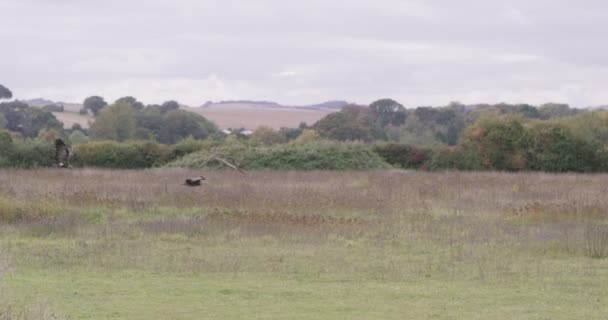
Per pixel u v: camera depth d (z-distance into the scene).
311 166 71.50
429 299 19.44
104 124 142.25
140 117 149.75
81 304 18.53
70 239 28.86
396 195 42.75
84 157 81.06
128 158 81.62
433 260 25.03
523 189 46.81
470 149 78.62
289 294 19.89
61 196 37.75
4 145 77.00
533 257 25.45
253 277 22.17
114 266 23.61
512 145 77.44
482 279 22.02
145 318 17.34
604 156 76.44
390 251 26.69
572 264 24.28
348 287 20.84
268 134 152.75
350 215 35.78
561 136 77.00
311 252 26.22
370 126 150.38
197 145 82.50
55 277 21.88
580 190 46.50
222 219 32.09
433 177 57.34
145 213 35.69
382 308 18.39
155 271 22.91
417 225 32.31
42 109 160.75
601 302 19.28
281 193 41.66
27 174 56.09
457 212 36.94
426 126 168.50
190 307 18.38
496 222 33.19
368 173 62.16
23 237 29.14
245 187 44.47
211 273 22.67
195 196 39.81
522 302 19.19
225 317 17.44
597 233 27.77
